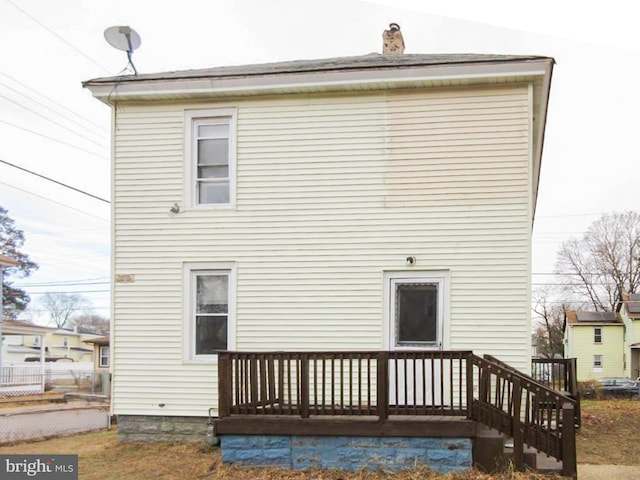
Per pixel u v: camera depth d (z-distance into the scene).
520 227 9.25
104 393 22.59
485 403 7.36
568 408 7.05
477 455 7.27
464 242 9.40
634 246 49.91
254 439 7.77
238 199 10.09
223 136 10.36
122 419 10.02
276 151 10.07
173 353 10.00
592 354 44.06
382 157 9.76
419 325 9.48
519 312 9.13
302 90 9.91
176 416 9.87
